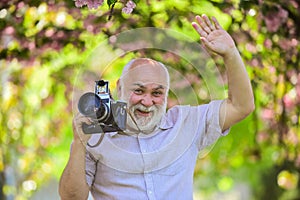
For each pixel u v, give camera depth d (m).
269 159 13.25
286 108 8.54
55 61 8.20
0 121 9.10
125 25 7.18
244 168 16.03
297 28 7.21
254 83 8.12
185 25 7.50
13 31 7.38
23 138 9.70
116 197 4.92
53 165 10.78
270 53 7.66
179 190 4.94
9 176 9.56
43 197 13.93
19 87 9.24
